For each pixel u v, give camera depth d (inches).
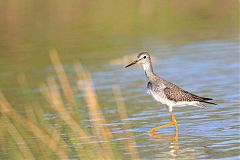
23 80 814.5
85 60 904.3
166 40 996.6
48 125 614.9
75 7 1215.6
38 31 1082.7
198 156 511.2
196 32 1042.1
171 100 598.2
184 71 823.7
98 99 714.2
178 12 1195.3
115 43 993.5
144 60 625.6
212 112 642.8
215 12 1185.4
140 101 700.0
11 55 959.6
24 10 1193.4
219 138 556.1
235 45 944.9
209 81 769.6
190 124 607.2
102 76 822.5
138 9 1213.7
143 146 545.0
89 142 554.6
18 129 602.2
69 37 1041.5
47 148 541.6
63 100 711.7
